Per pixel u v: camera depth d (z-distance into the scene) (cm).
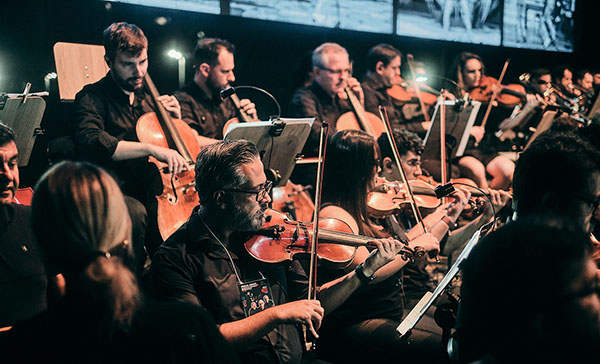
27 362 101
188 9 453
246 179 186
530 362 103
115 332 101
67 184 102
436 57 631
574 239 101
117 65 306
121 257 106
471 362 115
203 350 109
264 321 173
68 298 103
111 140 287
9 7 368
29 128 266
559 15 720
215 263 187
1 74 368
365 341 234
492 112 580
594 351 100
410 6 599
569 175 159
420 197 309
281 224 215
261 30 502
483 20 657
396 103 532
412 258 231
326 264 218
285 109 526
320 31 540
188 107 384
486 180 477
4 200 204
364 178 251
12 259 206
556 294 99
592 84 702
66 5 390
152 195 287
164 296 182
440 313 186
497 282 103
